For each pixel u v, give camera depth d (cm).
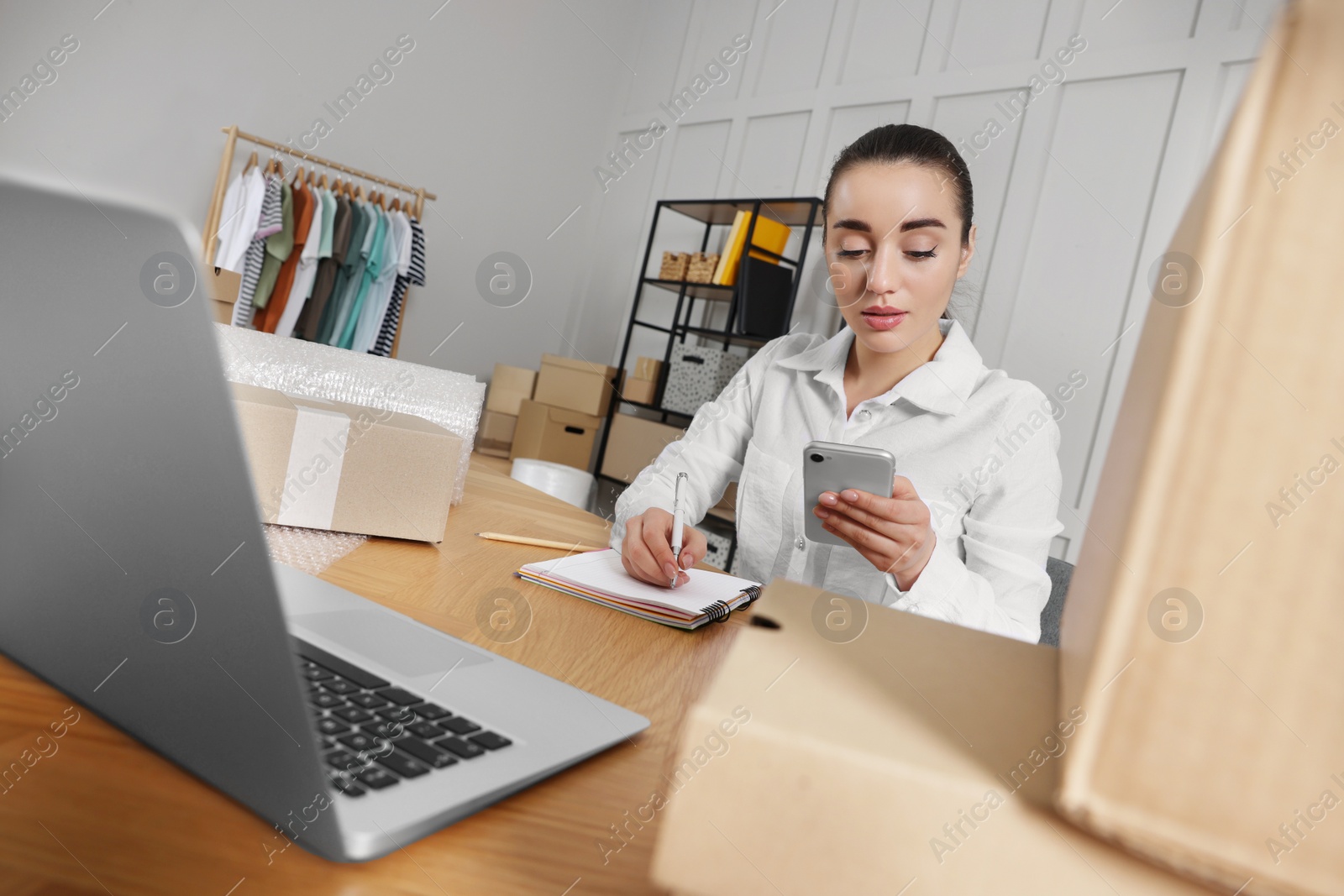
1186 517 20
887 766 24
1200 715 20
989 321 322
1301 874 19
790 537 144
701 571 105
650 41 511
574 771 45
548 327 521
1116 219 297
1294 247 18
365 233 395
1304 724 19
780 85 429
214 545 31
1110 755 21
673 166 480
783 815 24
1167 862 21
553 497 158
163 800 34
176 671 34
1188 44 286
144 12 347
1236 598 20
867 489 94
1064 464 297
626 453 423
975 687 30
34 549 38
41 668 40
